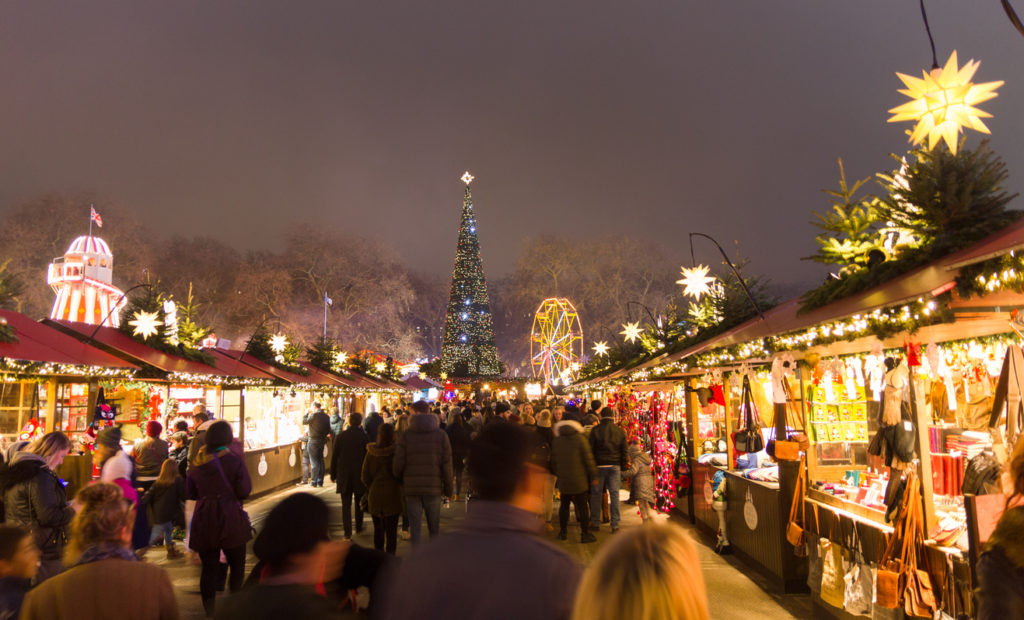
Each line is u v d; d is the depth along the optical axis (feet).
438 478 25.72
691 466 35.70
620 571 4.44
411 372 133.08
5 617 11.34
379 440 27.25
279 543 7.25
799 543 20.79
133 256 133.08
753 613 20.36
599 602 4.44
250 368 50.39
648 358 47.52
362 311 164.35
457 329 160.66
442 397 132.87
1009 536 7.20
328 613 7.10
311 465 51.42
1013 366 14.01
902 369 16.48
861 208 19.70
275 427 55.57
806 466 21.95
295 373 60.95
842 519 17.90
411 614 6.32
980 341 19.21
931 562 14.48
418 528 25.59
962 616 13.56
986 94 9.87
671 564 4.41
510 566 6.35
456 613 6.17
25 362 27.27
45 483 16.43
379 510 26.78
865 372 19.67
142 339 39.99
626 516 40.32
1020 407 13.91
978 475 14.02
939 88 10.04
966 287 13.03
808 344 19.95
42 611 8.73
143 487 29.81
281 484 51.60
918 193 15.66
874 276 16.65
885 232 18.75
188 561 28.37
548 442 35.73
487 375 158.71
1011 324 14.35
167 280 155.63
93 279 60.34
